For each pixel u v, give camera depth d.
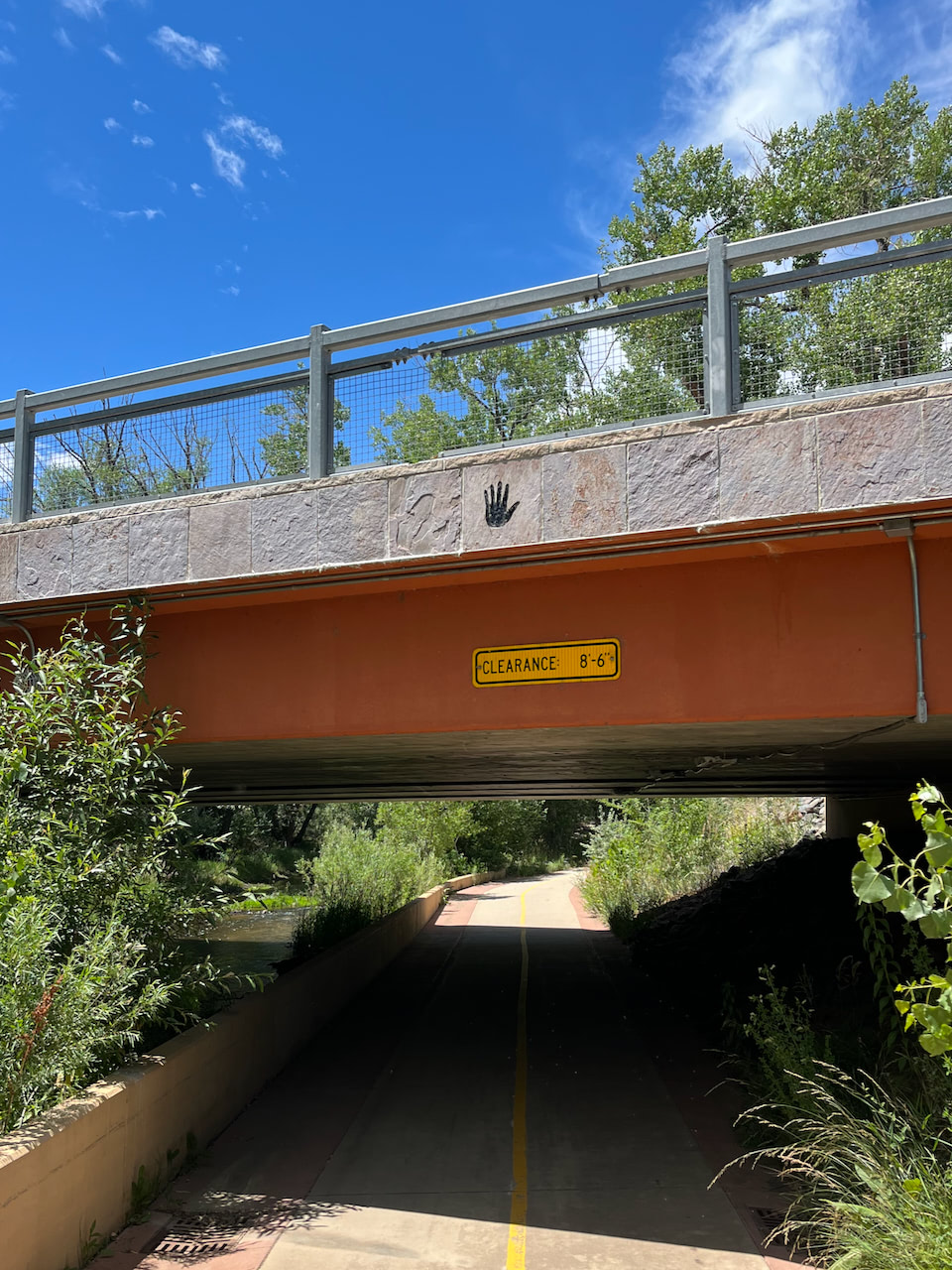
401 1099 7.60
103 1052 5.46
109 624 7.56
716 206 25.89
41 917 5.11
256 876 36.03
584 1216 5.19
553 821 54.75
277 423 6.99
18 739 6.23
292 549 6.37
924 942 7.78
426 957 16.34
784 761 10.52
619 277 6.04
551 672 6.25
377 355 6.68
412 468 6.12
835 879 12.55
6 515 7.87
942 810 3.81
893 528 5.27
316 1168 6.02
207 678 7.20
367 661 6.75
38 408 7.84
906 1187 3.88
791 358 5.73
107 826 6.30
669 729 6.68
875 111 25.02
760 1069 7.18
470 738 7.48
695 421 5.50
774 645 5.77
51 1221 4.28
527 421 6.30
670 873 21.34
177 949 6.53
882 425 5.12
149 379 7.42
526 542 5.78
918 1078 5.20
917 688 5.41
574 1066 8.64
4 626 7.74
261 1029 7.98
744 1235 4.87
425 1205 5.40
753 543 5.59
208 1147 6.40
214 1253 4.75
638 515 5.55
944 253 5.45
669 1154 6.17
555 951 17.16
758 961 10.74
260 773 12.30
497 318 6.38
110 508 7.02
